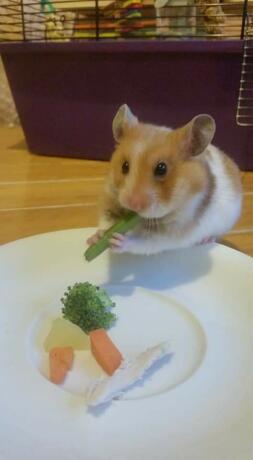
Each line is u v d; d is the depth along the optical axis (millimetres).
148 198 239
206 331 254
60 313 270
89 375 225
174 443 187
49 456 180
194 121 249
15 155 625
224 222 312
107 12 596
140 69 536
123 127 267
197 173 257
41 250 309
